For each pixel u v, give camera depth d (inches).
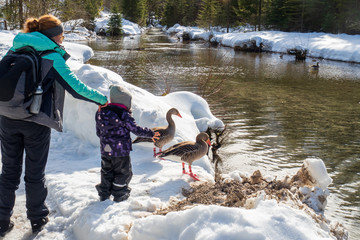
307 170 181.8
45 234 137.6
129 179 153.9
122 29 2768.2
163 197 161.9
